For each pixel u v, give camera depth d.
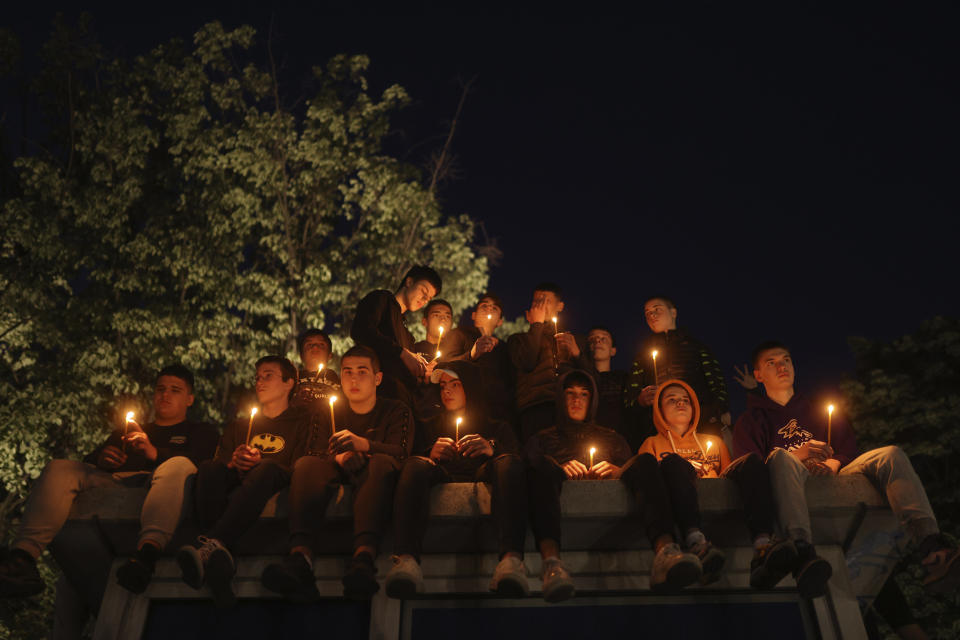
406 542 5.43
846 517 5.88
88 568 6.39
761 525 5.57
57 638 6.64
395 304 8.46
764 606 5.97
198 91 19.91
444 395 7.16
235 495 5.63
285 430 6.62
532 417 7.99
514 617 5.97
